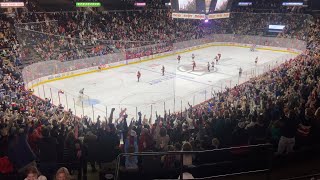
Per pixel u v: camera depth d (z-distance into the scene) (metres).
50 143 8.12
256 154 8.15
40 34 33.56
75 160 8.57
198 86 29.28
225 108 13.25
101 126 10.45
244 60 40.69
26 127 9.49
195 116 14.85
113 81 30.56
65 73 31.31
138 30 45.81
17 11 40.19
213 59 41.41
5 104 16.95
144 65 37.41
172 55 42.97
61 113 17.53
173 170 7.65
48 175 7.75
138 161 8.85
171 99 25.25
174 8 32.50
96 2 45.75
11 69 25.72
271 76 23.64
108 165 8.69
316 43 39.53
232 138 9.12
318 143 8.99
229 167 7.75
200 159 8.10
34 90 26.97
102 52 35.84
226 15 33.00
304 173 7.40
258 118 9.09
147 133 9.02
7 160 7.62
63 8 45.81
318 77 16.55
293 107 10.86
